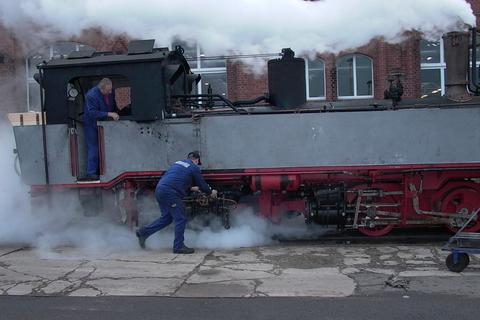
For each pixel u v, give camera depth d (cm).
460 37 734
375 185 730
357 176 727
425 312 454
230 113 732
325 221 736
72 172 737
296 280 555
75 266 626
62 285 550
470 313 450
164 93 731
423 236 763
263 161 720
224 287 536
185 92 839
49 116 740
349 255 660
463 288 520
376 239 754
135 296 513
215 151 725
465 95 734
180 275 581
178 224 686
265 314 458
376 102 741
